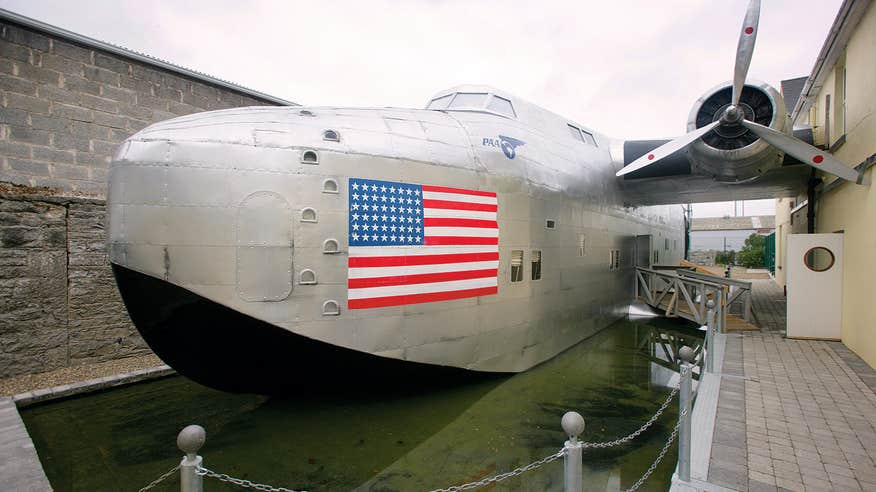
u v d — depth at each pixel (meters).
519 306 6.07
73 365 6.36
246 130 4.23
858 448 3.75
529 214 6.20
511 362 6.02
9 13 6.16
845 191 7.33
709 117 7.21
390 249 4.70
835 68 8.07
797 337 7.96
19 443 4.16
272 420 4.85
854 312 6.88
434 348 5.05
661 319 10.40
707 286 9.14
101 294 6.60
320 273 4.31
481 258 5.50
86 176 6.97
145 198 3.91
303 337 4.25
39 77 6.52
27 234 5.97
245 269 4.04
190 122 4.22
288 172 4.22
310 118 4.70
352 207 4.49
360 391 5.16
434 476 3.76
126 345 6.84
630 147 9.17
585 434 4.52
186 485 2.11
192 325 4.28
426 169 5.04
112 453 4.25
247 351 4.44
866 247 6.29
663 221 14.51
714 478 3.28
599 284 8.66
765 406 4.72
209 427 4.74
